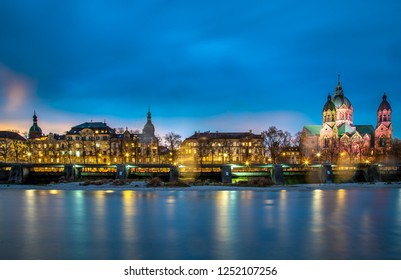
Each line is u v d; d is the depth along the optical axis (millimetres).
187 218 50562
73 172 116750
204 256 31875
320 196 80312
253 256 31953
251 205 64062
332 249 34375
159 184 100562
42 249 34094
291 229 43188
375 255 32500
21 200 71188
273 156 167250
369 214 54625
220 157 198500
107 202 68125
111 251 33344
